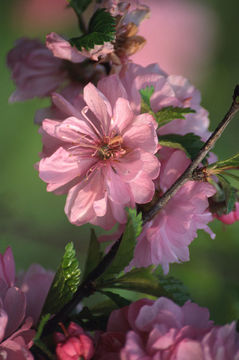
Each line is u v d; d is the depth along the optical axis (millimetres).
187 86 595
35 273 596
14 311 562
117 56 585
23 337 558
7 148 1082
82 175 574
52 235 1012
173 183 573
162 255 574
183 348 537
